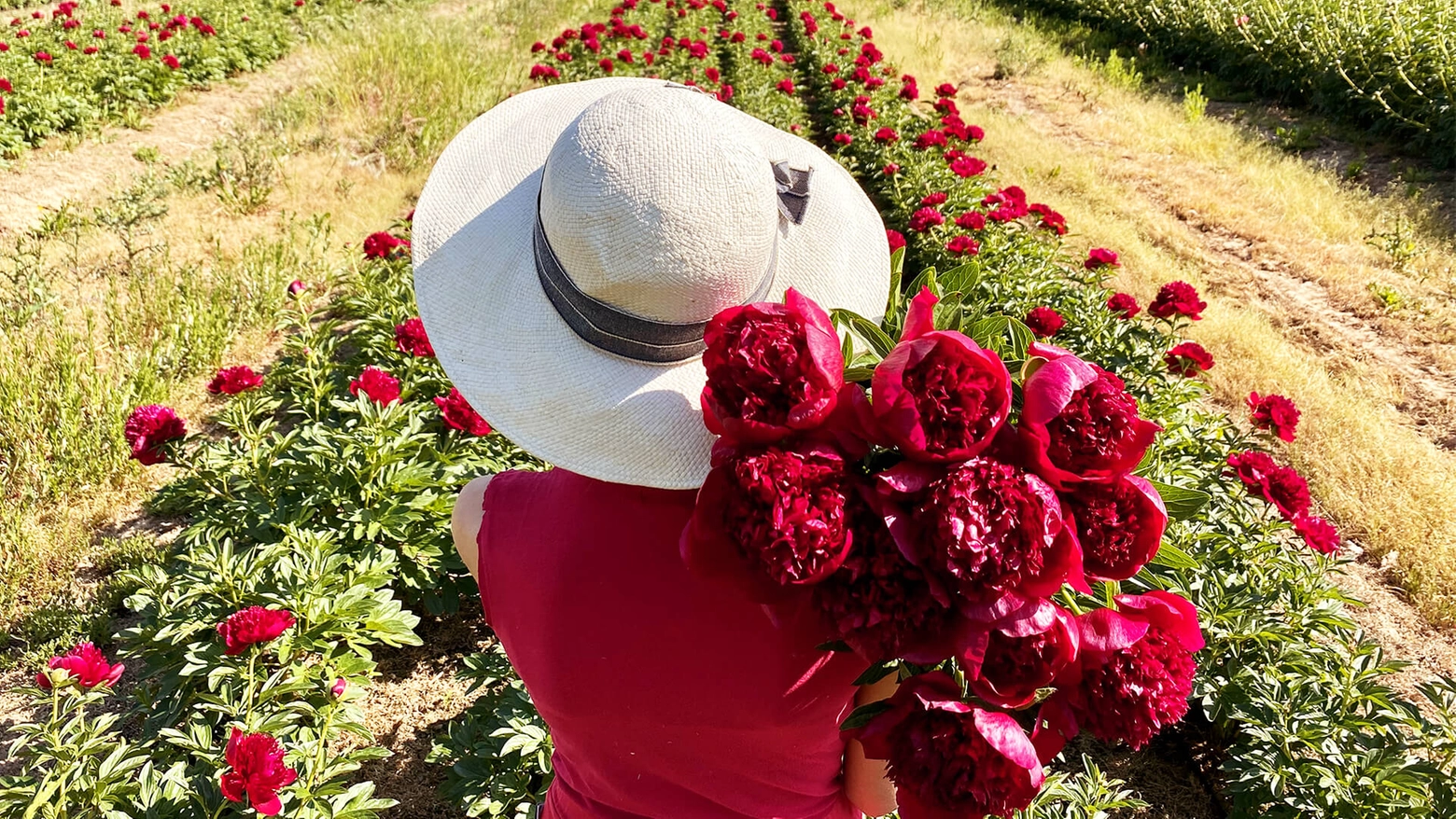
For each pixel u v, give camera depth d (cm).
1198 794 326
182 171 845
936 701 96
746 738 116
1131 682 97
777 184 126
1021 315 548
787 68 1284
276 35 1354
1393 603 424
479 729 306
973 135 841
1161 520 94
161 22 1259
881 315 139
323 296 671
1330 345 636
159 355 555
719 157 101
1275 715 302
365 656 318
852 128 1027
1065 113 1153
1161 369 486
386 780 320
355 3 1664
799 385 90
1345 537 463
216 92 1151
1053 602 113
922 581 91
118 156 928
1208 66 1312
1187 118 1103
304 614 315
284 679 305
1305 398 558
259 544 393
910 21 1695
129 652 326
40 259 667
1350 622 339
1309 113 1092
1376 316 664
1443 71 910
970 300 564
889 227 823
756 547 90
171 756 299
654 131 101
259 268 655
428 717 344
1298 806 281
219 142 919
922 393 91
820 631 98
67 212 764
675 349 112
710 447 113
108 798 262
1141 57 1390
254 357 589
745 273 106
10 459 469
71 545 421
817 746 121
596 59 1119
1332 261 738
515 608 118
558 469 122
